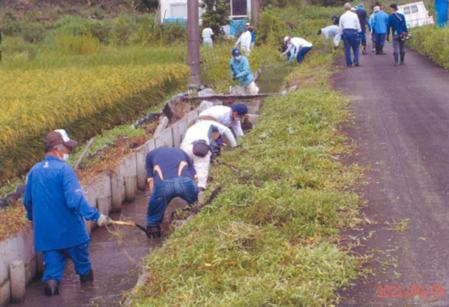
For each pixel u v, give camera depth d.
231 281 4.88
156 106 14.80
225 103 13.41
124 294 5.46
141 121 12.23
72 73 14.83
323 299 4.50
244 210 6.23
